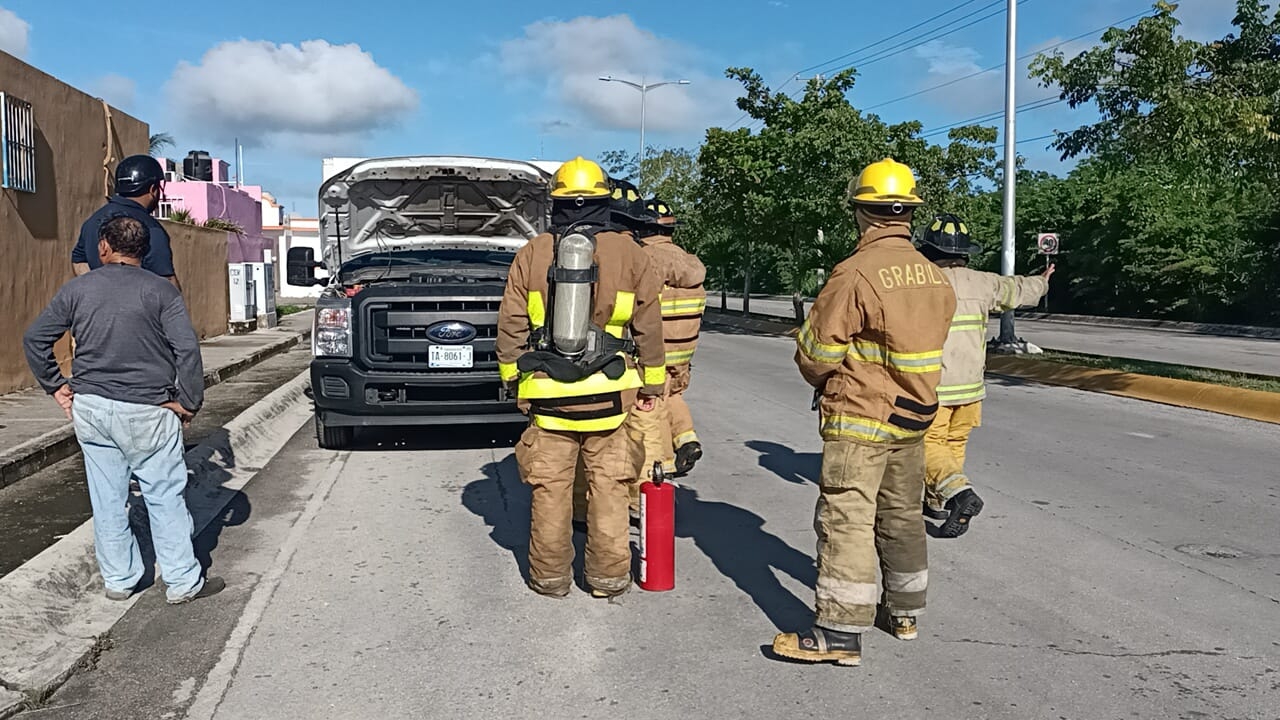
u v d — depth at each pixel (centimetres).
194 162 4097
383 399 895
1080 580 557
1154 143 1380
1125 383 1371
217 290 2202
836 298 420
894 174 433
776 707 401
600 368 502
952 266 640
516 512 706
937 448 645
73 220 1334
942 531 637
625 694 412
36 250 1226
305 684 421
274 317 2588
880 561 471
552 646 462
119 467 500
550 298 495
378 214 1114
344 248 1142
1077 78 1427
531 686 420
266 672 432
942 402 634
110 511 503
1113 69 1401
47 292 1253
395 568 577
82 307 478
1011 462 884
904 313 413
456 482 804
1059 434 1033
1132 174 3509
